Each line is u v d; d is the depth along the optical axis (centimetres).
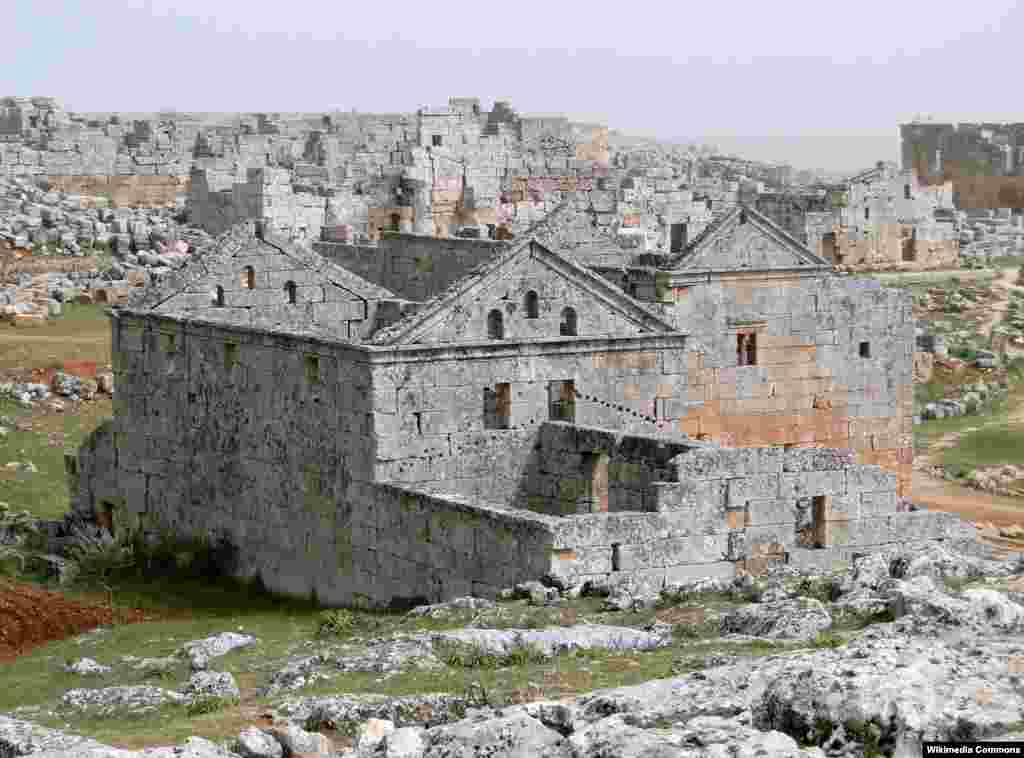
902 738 2614
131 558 6906
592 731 2777
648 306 7019
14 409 8856
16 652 5475
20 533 7325
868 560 4353
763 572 5531
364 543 5972
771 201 13825
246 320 7256
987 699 2658
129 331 7200
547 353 6294
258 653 4662
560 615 4691
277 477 6412
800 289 8225
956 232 15888
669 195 12012
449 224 12862
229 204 11588
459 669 4016
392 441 5938
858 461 8456
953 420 11662
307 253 7319
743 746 2603
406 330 6041
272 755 3303
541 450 6275
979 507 9200
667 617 4403
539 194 13325
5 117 15238
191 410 6875
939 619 3459
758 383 8156
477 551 5447
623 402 6481
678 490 5422
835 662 2834
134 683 4522
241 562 6638
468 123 13000
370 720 3375
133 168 12875
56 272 10844
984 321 13475
